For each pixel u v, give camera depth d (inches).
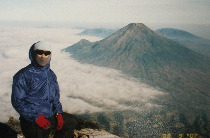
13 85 147.2
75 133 268.7
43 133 152.1
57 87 169.8
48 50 150.7
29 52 154.1
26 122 149.6
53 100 161.9
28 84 148.4
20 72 149.4
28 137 151.6
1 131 205.6
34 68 151.6
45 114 153.8
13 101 143.9
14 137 208.4
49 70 160.6
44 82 153.5
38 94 151.3
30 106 148.6
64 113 171.9
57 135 168.2
